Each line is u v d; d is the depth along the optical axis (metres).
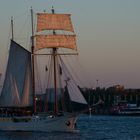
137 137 158.00
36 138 152.00
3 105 182.00
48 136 158.88
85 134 168.38
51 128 171.00
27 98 180.38
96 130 194.00
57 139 149.00
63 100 173.75
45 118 172.50
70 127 170.00
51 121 171.12
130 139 150.88
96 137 157.50
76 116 169.25
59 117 170.25
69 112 170.38
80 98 167.62
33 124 173.50
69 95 169.00
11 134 166.25
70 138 153.00
